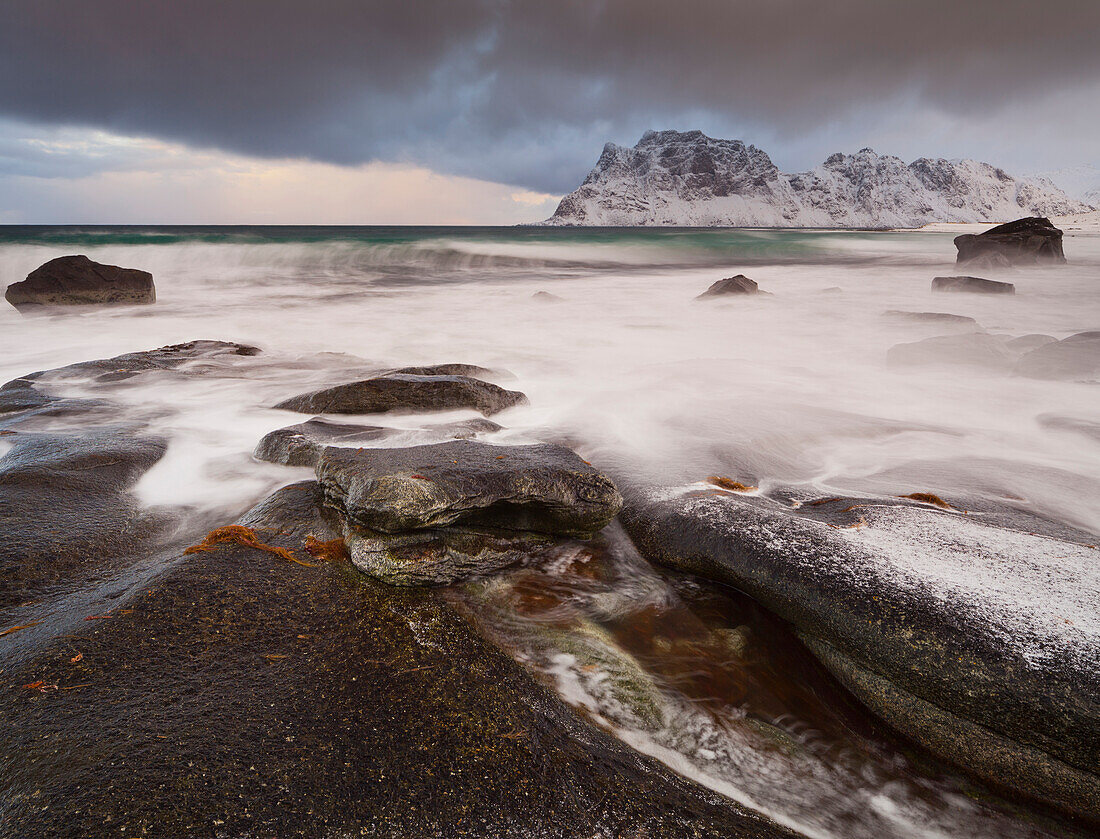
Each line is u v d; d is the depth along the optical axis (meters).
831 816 2.54
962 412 7.46
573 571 3.91
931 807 2.62
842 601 3.12
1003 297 19.34
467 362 10.91
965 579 3.14
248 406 7.09
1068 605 2.93
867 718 3.02
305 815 2.04
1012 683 2.63
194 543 3.92
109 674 2.57
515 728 2.55
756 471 5.32
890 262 36.91
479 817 2.16
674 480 4.90
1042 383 8.58
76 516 4.02
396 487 3.50
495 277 29.14
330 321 16.03
